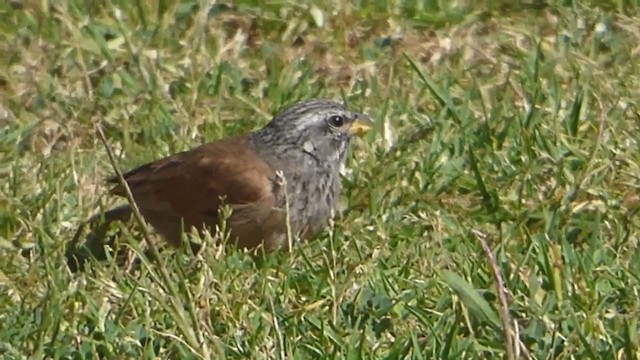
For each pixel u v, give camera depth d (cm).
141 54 1405
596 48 1457
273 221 1099
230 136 1241
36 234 1134
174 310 904
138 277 1037
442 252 1081
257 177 1098
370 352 944
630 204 1170
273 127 1129
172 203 1116
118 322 981
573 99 1352
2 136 1307
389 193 1188
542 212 1157
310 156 1123
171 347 952
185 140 1280
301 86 1377
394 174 1211
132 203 916
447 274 961
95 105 1347
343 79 1421
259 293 1022
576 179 1187
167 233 1134
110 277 1054
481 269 1050
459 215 1173
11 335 980
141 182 1130
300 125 1122
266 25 1488
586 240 1133
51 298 998
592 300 1002
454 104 1355
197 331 907
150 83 1371
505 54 1460
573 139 1253
